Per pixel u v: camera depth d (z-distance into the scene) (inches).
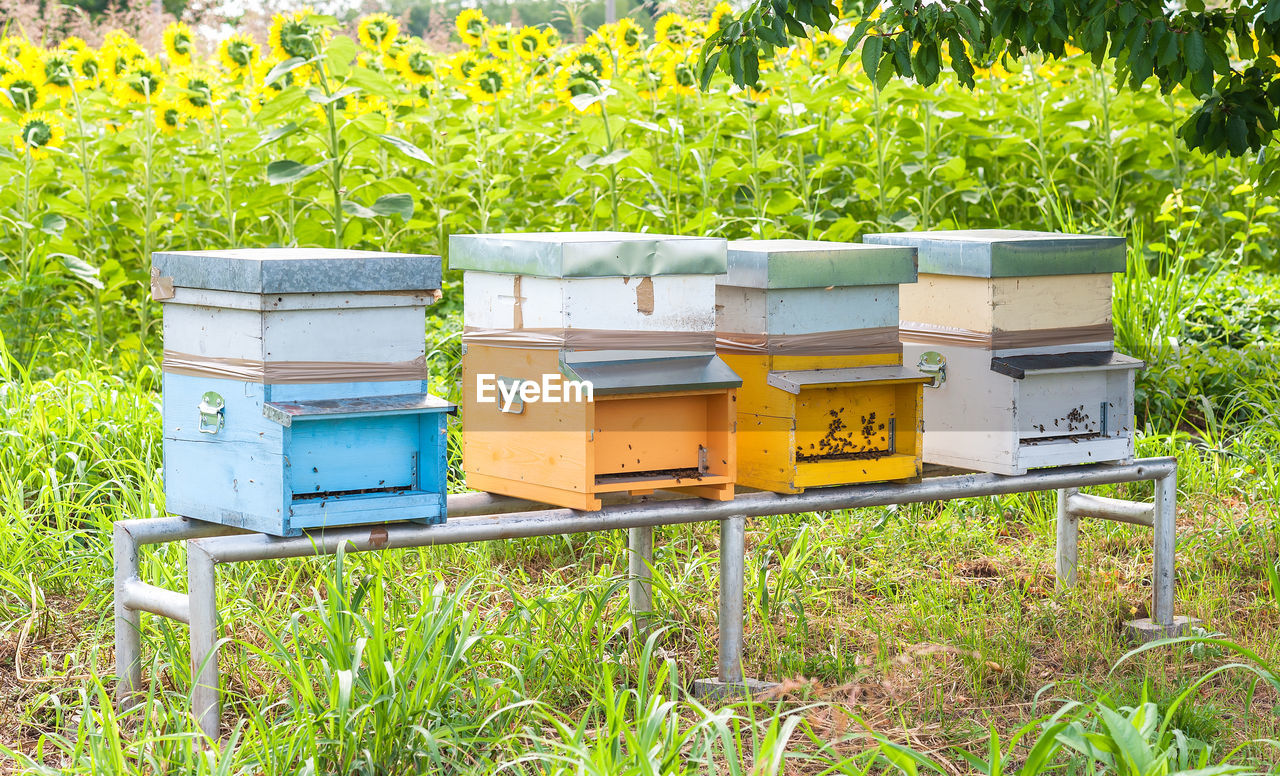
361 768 112.2
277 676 137.5
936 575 180.4
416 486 128.6
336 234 241.4
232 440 123.0
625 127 303.4
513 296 133.5
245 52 272.7
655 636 122.6
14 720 130.6
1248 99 167.6
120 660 129.7
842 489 144.8
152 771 113.3
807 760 121.0
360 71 238.7
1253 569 181.6
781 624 160.2
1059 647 153.3
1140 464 158.2
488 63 313.0
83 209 281.0
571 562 185.2
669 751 106.5
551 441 131.7
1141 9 157.9
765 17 157.4
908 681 142.9
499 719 123.8
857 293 143.1
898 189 309.7
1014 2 155.2
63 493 187.9
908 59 153.2
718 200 313.1
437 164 307.9
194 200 295.7
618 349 131.0
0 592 162.2
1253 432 229.0
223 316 121.9
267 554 121.0
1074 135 336.8
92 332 270.4
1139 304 261.3
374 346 124.3
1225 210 338.0
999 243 148.5
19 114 277.4
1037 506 202.1
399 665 118.7
